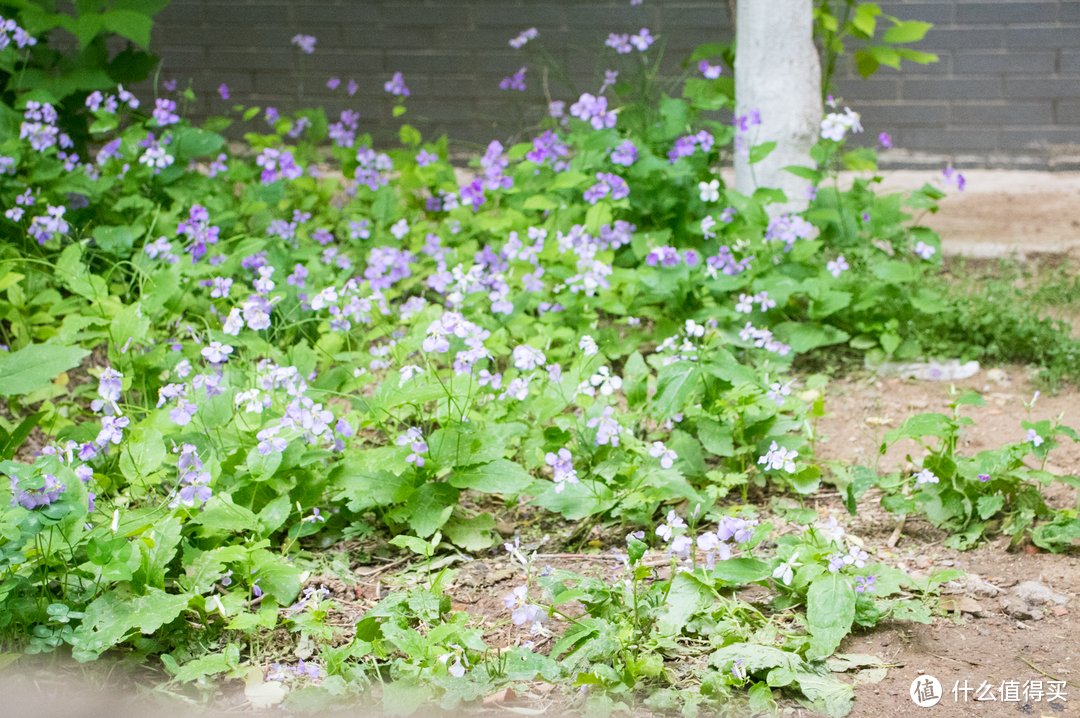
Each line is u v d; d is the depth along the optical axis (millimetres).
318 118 5949
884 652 2340
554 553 2867
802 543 2510
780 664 2186
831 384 4023
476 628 2469
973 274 5105
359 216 5297
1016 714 2094
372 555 2850
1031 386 3896
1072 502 3008
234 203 5152
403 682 2080
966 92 7434
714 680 2125
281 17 7867
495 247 4766
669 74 7625
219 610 2367
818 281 4070
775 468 2756
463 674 2121
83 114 5152
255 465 2732
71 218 4516
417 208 5445
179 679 2164
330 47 7891
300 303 3689
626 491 2877
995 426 3564
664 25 7535
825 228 4594
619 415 3182
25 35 4500
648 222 4777
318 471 2912
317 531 2916
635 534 2350
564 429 3076
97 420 3611
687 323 3305
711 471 3129
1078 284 4656
